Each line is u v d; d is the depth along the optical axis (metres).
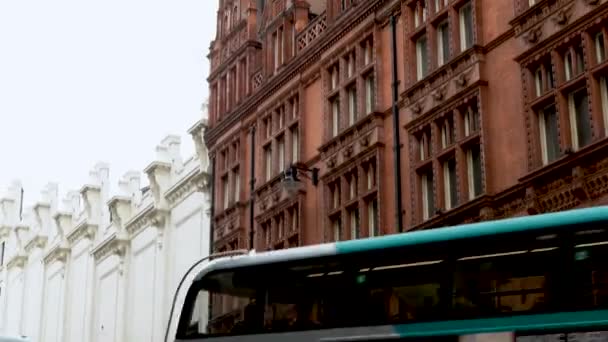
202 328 17.19
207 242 41.28
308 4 36.34
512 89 24.98
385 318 15.26
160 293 45.06
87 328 53.12
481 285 14.62
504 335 14.08
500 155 25.05
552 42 23.64
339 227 31.84
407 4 29.72
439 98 27.53
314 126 34.00
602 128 22.14
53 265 60.53
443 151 27.00
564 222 14.27
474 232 14.99
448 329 14.59
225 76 41.31
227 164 39.81
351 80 32.09
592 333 13.44
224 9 42.59
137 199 49.53
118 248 50.09
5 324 67.31
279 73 36.22
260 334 16.39
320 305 15.99
